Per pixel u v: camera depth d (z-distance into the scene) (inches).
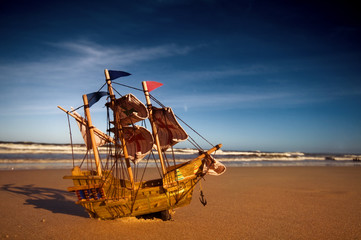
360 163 1466.5
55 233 231.9
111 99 283.3
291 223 271.3
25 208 317.1
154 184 306.8
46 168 762.2
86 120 296.8
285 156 1991.9
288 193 436.8
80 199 265.9
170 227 252.2
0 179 520.1
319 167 1001.5
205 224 264.1
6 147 1348.4
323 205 352.2
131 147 310.7
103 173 292.8
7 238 216.5
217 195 414.3
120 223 261.7
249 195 417.1
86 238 220.8
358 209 334.0
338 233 243.6
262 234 237.8
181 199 279.4
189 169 286.0
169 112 280.7
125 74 294.7
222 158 1593.3
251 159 1587.1
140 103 264.2
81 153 1334.9
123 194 266.8
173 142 303.1
